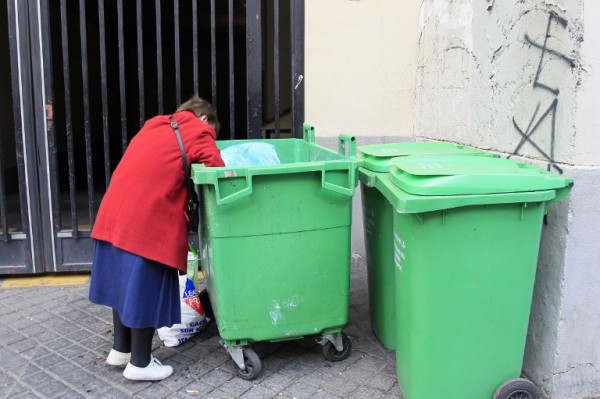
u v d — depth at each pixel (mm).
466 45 3711
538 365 2861
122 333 3096
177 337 3439
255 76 4762
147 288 2834
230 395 2896
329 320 3096
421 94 4656
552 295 2740
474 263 2447
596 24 2488
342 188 2914
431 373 2533
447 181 2332
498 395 2568
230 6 4594
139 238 2807
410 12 4727
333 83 4781
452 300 2469
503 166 2633
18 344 3500
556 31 2656
